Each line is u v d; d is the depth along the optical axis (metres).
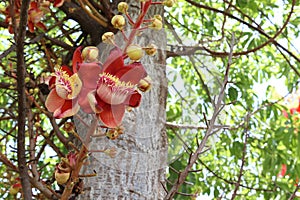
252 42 3.19
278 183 3.20
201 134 2.26
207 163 3.37
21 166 1.60
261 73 3.44
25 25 1.46
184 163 2.76
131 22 1.44
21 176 1.60
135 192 1.72
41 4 2.00
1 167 2.18
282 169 3.17
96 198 1.71
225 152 3.41
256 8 2.96
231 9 3.26
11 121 2.74
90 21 2.14
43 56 2.33
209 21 3.17
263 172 3.15
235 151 3.19
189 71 2.04
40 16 1.99
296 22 3.30
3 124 2.74
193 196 1.83
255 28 2.51
